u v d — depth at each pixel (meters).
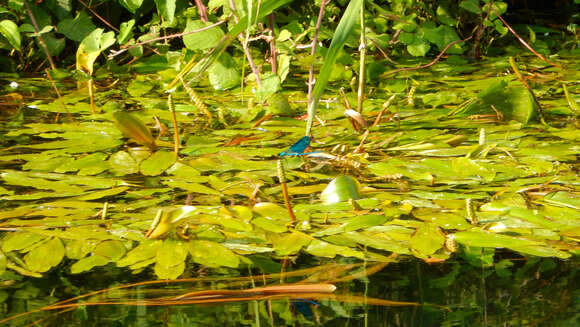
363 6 3.37
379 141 3.23
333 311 2.54
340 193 2.84
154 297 2.58
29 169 3.01
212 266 2.65
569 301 2.55
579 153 3.09
